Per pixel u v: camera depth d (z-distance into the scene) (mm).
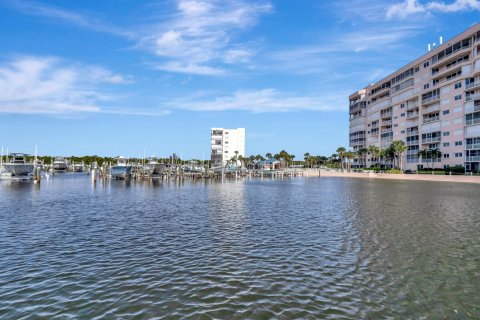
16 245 16297
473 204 32531
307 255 14672
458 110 79750
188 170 107188
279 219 24000
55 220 23328
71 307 9609
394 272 12523
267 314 9219
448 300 10156
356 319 9000
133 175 89812
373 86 124875
